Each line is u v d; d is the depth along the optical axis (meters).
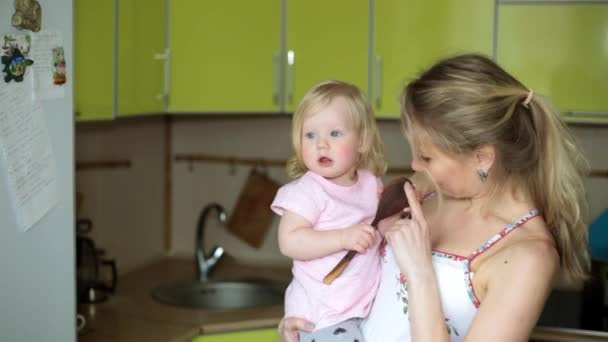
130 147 3.00
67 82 1.80
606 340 2.33
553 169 1.39
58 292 1.79
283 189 1.63
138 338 2.20
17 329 1.69
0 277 1.65
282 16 2.57
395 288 1.50
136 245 3.06
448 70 1.36
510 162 1.36
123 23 2.31
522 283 1.29
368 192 1.67
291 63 2.57
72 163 1.82
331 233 1.52
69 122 1.81
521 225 1.39
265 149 3.13
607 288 2.54
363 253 1.53
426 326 1.31
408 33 2.49
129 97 2.36
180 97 2.60
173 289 2.80
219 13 2.58
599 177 2.85
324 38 2.54
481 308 1.32
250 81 2.59
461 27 2.47
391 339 1.48
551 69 2.45
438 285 1.41
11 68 1.64
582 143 2.86
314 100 1.61
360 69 2.53
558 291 2.78
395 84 2.51
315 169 1.60
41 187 1.73
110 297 2.64
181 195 3.26
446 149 1.33
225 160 3.19
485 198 1.43
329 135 1.59
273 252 3.15
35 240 1.73
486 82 1.34
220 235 3.21
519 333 1.27
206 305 2.88
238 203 3.17
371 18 2.51
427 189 1.60
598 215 2.86
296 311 1.60
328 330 1.56
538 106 1.38
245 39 2.58
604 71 2.42
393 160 2.98
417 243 1.35
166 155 3.26
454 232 1.46
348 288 1.57
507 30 2.45
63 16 1.78
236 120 3.16
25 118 1.68
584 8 2.42
